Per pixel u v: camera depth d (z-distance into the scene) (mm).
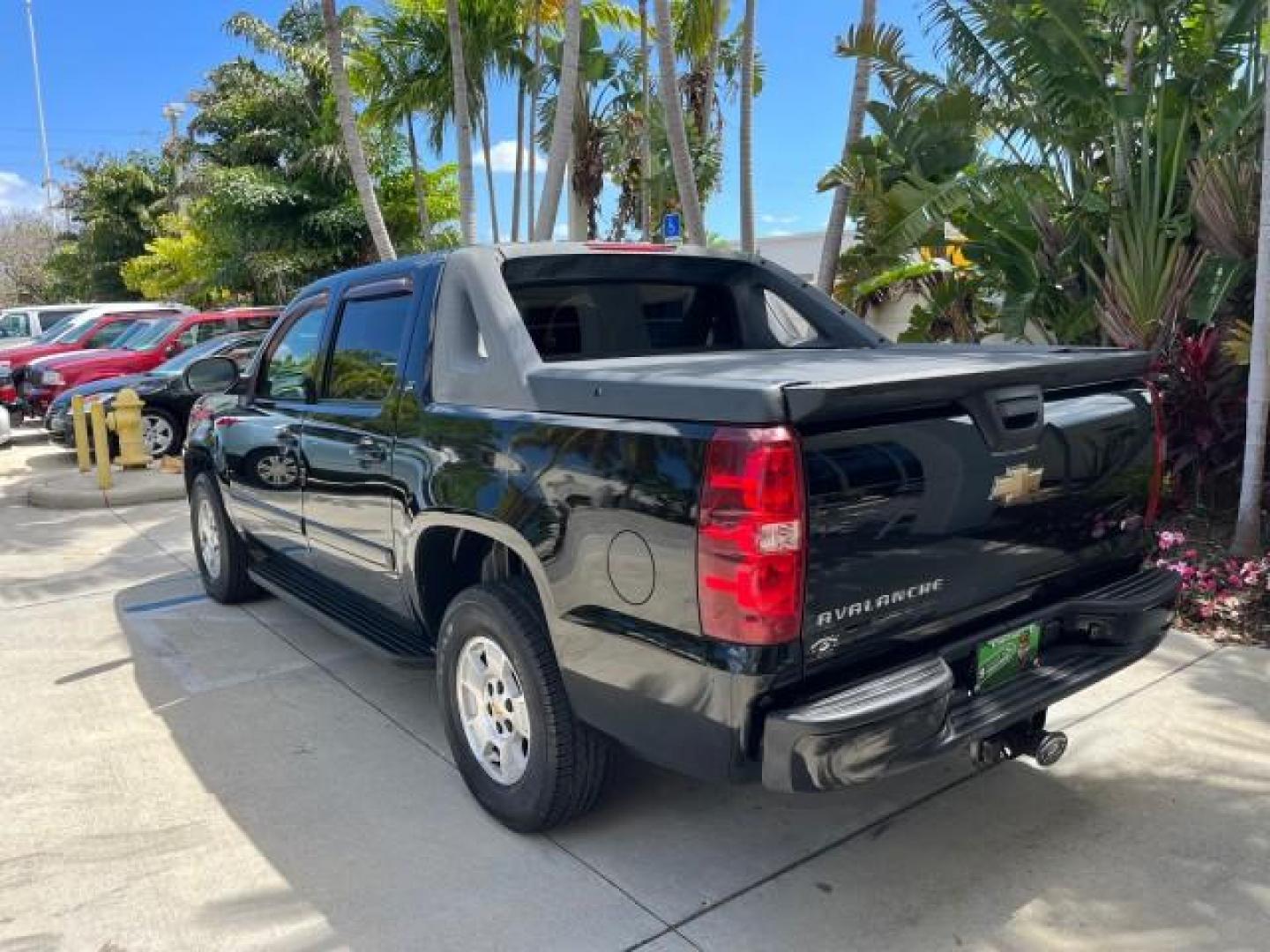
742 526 2332
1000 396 2715
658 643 2578
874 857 3117
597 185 17609
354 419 4000
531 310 3834
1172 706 4109
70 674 4898
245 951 2732
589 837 3264
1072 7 6938
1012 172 7691
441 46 14406
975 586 2775
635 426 2643
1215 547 6039
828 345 4469
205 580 6168
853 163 8250
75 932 2832
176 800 3584
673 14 14734
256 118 24016
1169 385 6609
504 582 3260
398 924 2832
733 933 2762
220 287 24469
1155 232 7082
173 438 12039
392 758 3896
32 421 16797
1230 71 7074
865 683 2514
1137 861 3053
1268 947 2658
